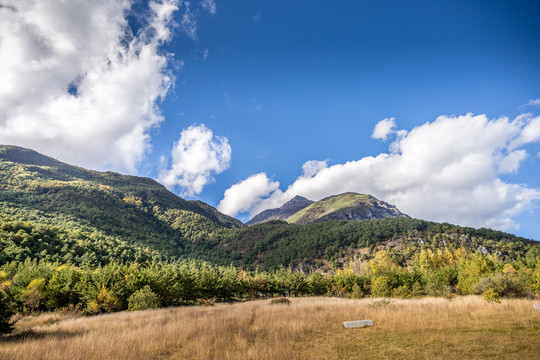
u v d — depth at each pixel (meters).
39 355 9.27
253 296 68.88
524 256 137.88
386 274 51.38
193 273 58.56
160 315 22.69
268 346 9.95
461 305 17.00
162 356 9.59
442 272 52.50
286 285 68.25
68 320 21.62
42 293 31.28
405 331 11.37
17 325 19.64
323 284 66.12
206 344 10.69
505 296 23.14
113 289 31.31
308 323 14.44
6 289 29.11
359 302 25.58
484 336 9.62
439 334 10.39
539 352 7.61
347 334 11.75
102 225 187.38
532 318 11.91
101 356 9.12
